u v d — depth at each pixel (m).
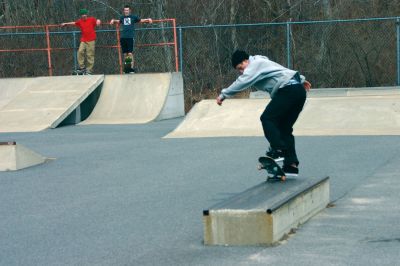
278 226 7.61
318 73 30.20
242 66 9.41
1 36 32.75
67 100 21.73
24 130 19.81
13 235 8.55
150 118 21.80
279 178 9.10
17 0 35.97
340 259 6.95
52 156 14.98
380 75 29.95
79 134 18.64
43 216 9.52
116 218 9.19
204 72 30.89
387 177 11.12
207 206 9.66
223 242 7.60
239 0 32.66
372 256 7.02
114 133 18.55
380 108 17.23
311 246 7.43
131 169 12.95
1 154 13.50
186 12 33.28
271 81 9.27
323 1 32.22
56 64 32.31
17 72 32.50
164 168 12.86
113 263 7.18
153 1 33.84
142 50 32.31
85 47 25.33
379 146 14.17
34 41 32.94
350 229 8.09
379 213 8.83
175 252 7.46
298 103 9.26
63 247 7.89
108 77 23.75
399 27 26.53
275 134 9.20
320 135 16.05
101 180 12.02
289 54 27.38
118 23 25.02
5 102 23.44
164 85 23.00
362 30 30.38
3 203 10.51
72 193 11.03
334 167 12.12
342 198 9.80
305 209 8.50
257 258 7.06
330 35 30.41
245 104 18.50
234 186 10.94
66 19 35.41
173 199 10.20
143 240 8.02
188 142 16.03
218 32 32.12
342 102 17.78
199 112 18.42
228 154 14.05
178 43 31.84
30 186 11.79
